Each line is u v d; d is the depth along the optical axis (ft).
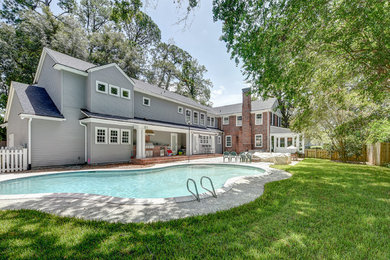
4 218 10.30
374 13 13.50
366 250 7.11
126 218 10.43
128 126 42.45
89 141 35.83
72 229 8.98
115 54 80.07
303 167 32.35
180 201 13.47
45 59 40.22
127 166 34.58
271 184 18.71
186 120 65.62
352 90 27.48
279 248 7.23
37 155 31.14
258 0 16.14
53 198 14.21
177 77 105.29
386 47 15.20
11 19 62.80
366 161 42.16
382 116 29.86
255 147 69.67
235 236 8.21
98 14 87.92
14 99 38.68
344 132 33.96
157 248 7.31
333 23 16.30
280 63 18.80
